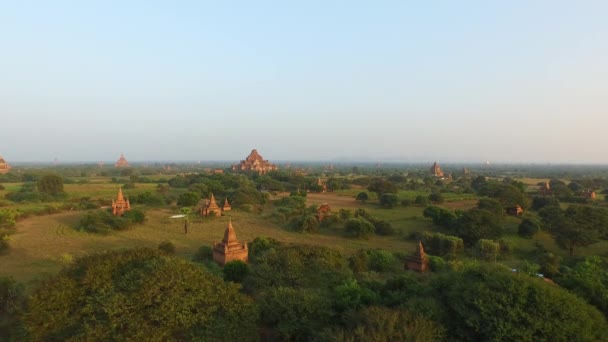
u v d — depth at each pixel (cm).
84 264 1777
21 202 7300
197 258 3503
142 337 1427
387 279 2472
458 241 4275
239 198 7738
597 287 2038
